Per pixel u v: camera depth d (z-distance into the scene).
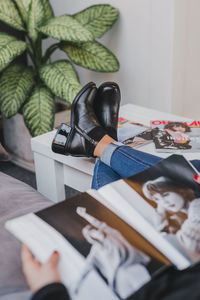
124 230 0.59
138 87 1.93
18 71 1.62
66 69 1.54
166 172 0.77
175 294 0.49
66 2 2.04
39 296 0.47
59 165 1.16
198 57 1.87
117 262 0.52
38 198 0.85
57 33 1.47
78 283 0.50
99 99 1.16
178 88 1.82
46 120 1.53
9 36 1.56
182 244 0.59
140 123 1.31
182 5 1.61
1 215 0.77
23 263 0.53
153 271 0.52
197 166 0.88
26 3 1.62
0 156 1.25
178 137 1.15
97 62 1.64
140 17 1.75
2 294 0.55
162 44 1.71
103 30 1.73
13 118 1.73
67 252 0.53
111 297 0.50
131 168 0.88
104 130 1.04
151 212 0.66
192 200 0.69
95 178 0.92
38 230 0.57
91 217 0.61
